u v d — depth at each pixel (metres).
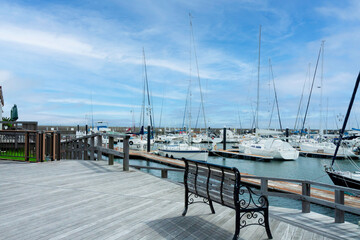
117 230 3.62
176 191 5.82
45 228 3.64
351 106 14.51
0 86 20.70
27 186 6.07
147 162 28.91
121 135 8.24
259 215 4.42
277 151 31.55
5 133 10.20
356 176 13.91
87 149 11.59
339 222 4.36
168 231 3.62
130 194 5.52
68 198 5.14
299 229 3.84
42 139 10.01
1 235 3.39
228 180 3.49
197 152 29.44
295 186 14.12
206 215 4.31
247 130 84.44
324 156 33.88
